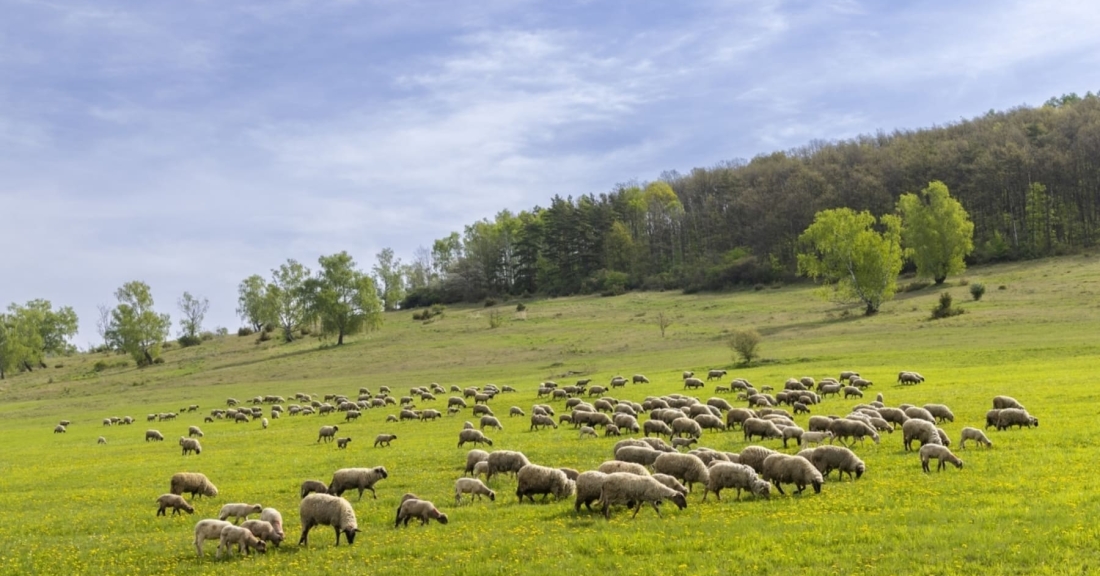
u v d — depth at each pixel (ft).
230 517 101.65
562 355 441.68
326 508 83.56
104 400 435.94
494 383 353.72
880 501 85.76
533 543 76.95
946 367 269.85
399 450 159.94
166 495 106.93
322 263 598.34
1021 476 93.61
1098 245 588.91
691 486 100.22
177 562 79.77
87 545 88.69
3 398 501.56
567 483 98.84
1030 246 603.26
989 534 69.56
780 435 138.10
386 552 77.71
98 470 160.66
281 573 72.90
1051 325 352.69
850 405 190.39
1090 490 84.07
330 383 425.28
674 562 68.85
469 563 71.87
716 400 197.98
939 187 541.75
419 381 396.78
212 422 286.87
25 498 127.85
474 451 121.39
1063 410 151.02
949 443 118.73
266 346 644.27
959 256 540.52
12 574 78.33
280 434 219.20
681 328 490.90
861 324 427.74
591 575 66.90
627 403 201.16
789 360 327.88
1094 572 59.31
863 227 473.67
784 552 69.26
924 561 64.75
